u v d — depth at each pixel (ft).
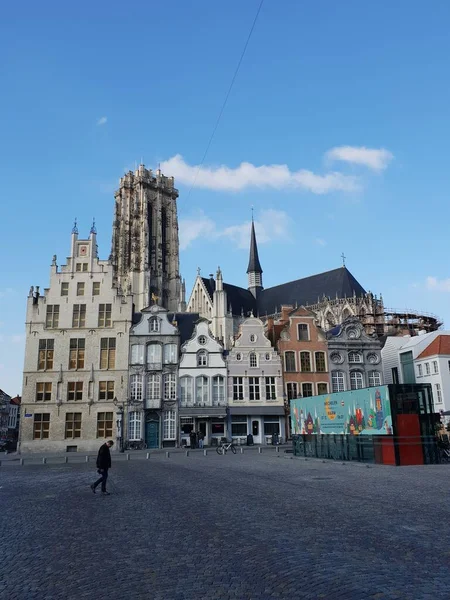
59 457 158.10
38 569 32.89
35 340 207.62
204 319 215.72
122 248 419.54
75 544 39.58
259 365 214.48
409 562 31.71
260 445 199.93
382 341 284.20
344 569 30.50
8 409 510.58
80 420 200.64
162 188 443.73
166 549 37.06
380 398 113.39
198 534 41.63
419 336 236.22
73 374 204.85
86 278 214.90
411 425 110.32
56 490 74.59
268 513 50.06
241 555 34.53
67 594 27.91
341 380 221.87
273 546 36.55
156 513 52.44
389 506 52.26
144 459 144.25
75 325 210.18
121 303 212.84
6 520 50.42
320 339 224.12
